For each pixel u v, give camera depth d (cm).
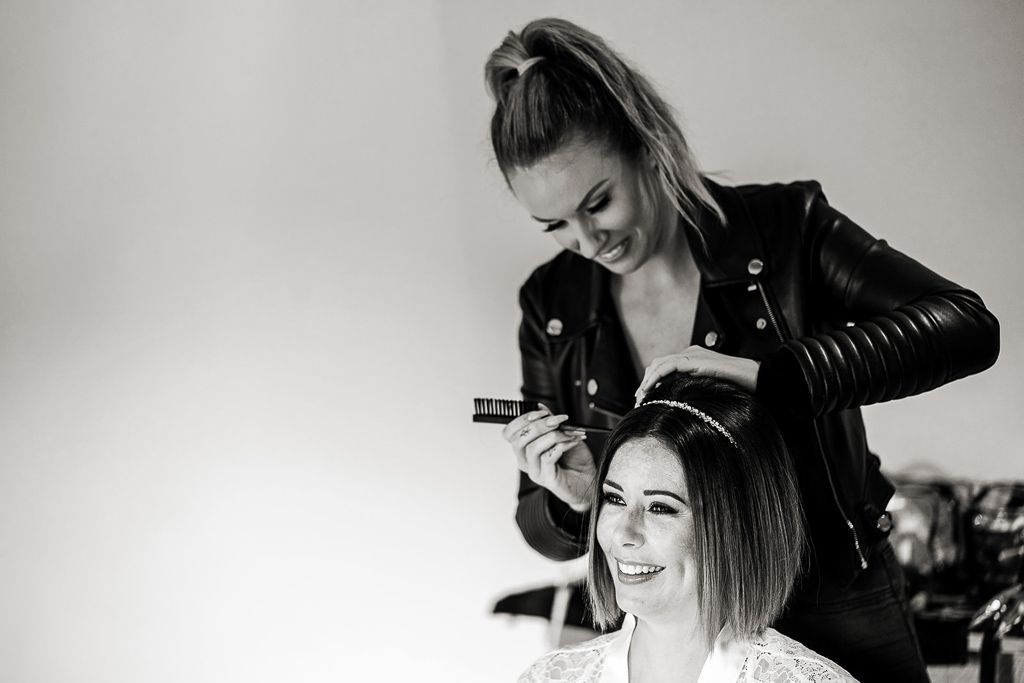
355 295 236
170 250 242
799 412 156
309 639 237
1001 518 199
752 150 211
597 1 218
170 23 243
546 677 165
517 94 183
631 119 182
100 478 242
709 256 185
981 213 202
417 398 233
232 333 240
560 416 180
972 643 198
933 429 206
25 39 247
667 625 150
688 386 156
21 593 243
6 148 247
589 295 196
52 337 245
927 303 164
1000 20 200
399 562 234
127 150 244
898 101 204
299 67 239
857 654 177
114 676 241
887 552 183
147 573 241
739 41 210
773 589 150
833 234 180
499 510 229
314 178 238
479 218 229
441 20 231
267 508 238
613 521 150
